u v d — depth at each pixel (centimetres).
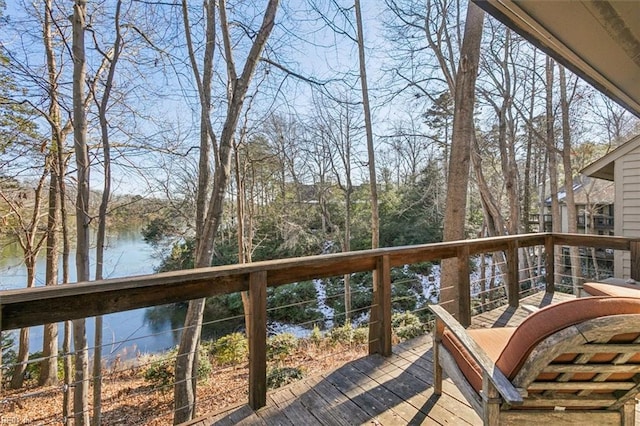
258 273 190
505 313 338
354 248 1486
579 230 1383
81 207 438
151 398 515
